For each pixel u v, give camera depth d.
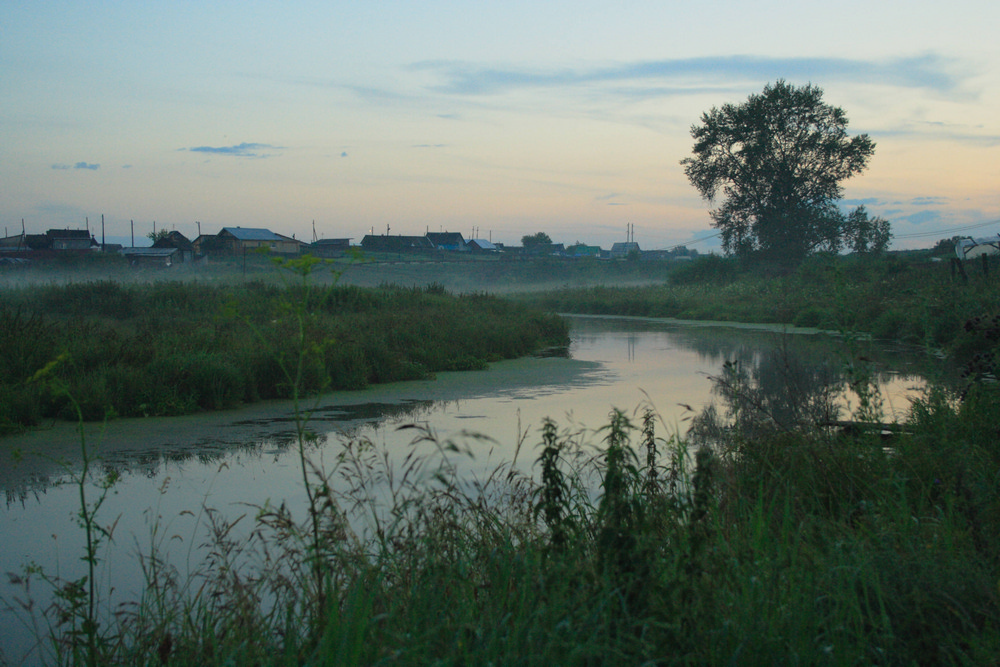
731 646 2.69
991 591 3.03
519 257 108.44
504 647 2.59
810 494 4.74
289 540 4.14
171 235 85.81
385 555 3.39
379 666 2.34
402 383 13.41
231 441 8.34
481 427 9.00
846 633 2.79
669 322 34.84
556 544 3.15
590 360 17.67
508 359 18.06
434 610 2.86
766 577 3.15
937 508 4.11
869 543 3.62
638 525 3.08
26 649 3.68
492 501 4.98
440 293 33.28
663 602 2.74
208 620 3.34
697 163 54.25
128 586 4.36
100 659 3.19
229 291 23.80
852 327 6.27
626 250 163.50
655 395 11.66
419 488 4.24
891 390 10.25
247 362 11.72
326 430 8.95
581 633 2.58
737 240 54.72
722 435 6.62
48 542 5.13
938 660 2.76
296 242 87.25
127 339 13.05
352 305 23.27
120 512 5.76
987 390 6.29
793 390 7.22
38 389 9.66
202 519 5.51
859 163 51.50
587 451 6.49
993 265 27.73
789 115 51.75
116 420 9.65
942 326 16.61
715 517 3.98
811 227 51.78
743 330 28.28
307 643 2.84
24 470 7.09
